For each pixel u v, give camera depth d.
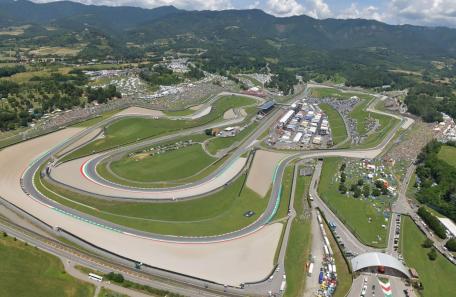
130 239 165.00
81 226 172.88
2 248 148.75
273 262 153.38
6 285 130.00
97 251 155.50
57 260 146.00
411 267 151.75
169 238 167.50
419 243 169.00
